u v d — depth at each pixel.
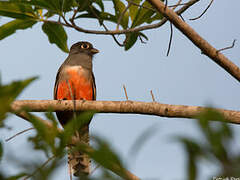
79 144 4.91
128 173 4.55
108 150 4.53
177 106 10.18
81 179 4.68
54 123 5.39
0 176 4.82
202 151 3.99
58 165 4.86
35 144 5.17
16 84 4.89
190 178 3.96
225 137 4.05
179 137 3.99
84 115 5.46
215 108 4.20
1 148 5.07
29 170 4.88
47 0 10.35
